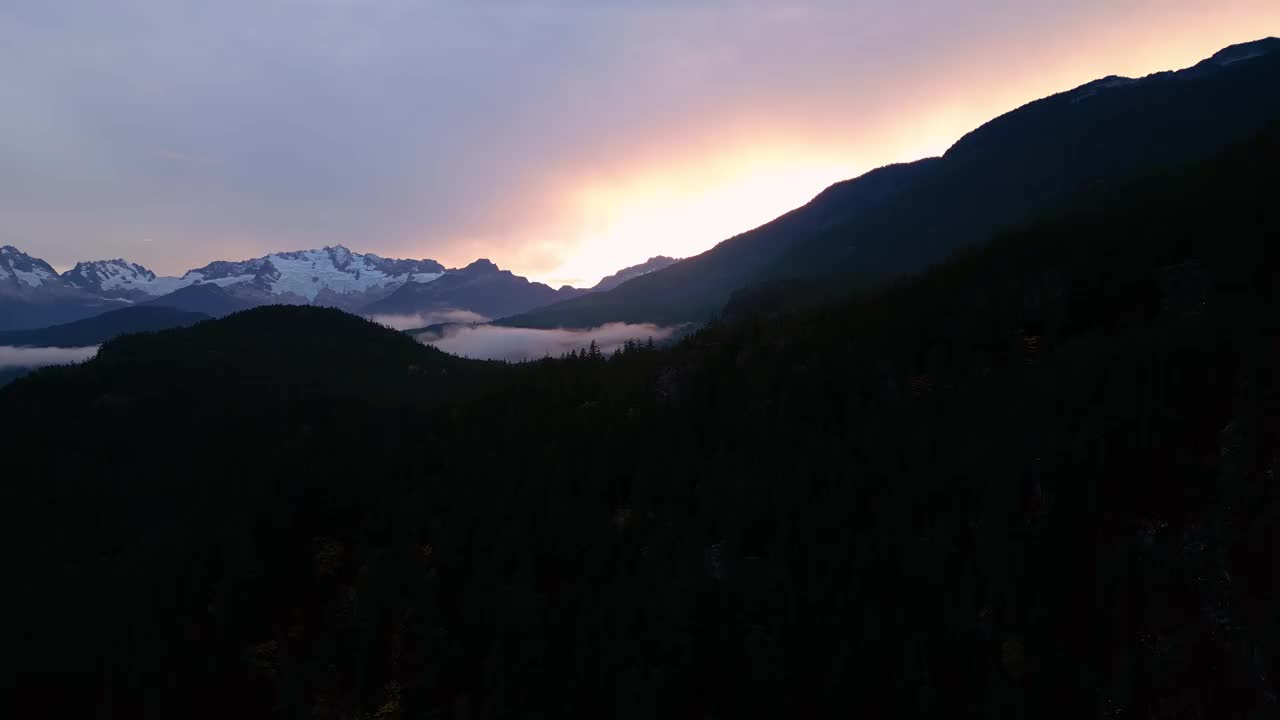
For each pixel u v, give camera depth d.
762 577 92.06
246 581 104.56
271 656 99.94
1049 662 74.19
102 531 122.56
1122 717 69.06
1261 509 69.69
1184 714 67.06
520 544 106.25
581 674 91.81
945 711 76.81
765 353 127.88
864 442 102.31
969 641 79.25
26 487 130.88
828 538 93.62
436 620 100.88
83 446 142.00
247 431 144.12
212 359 179.75
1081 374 89.69
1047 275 109.75
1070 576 77.06
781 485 100.94
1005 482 84.81
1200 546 71.81
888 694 80.25
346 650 99.88
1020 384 96.50
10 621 103.81
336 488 117.81
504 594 100.25
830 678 82.62
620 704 86.44
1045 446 84.62
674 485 107.56
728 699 84.75
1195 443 77.25
